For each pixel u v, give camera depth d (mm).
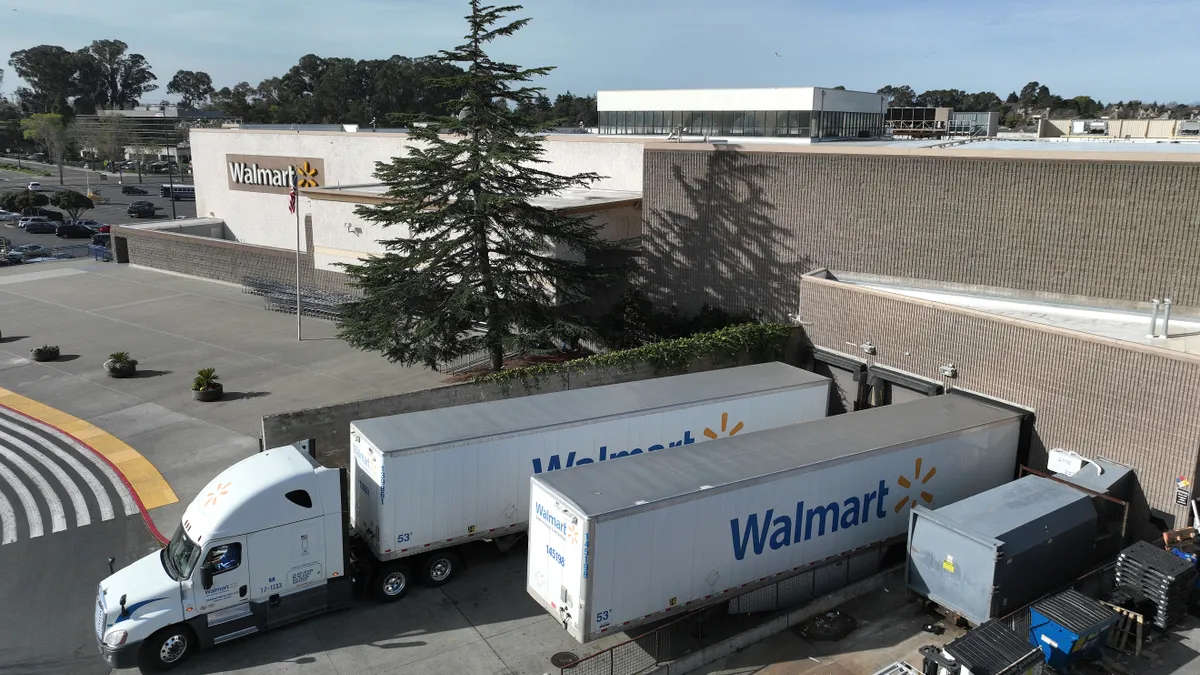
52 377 29938
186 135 147250
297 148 48438
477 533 16359
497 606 15688
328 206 37719
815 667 13773
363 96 149625
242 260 45406
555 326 26156
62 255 56469
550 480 14234
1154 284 21156
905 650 14281
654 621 14117
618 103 51344
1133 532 17734
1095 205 21641
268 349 33156
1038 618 13633
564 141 38812
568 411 17922
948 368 21172
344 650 14219
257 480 14266
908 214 24688
